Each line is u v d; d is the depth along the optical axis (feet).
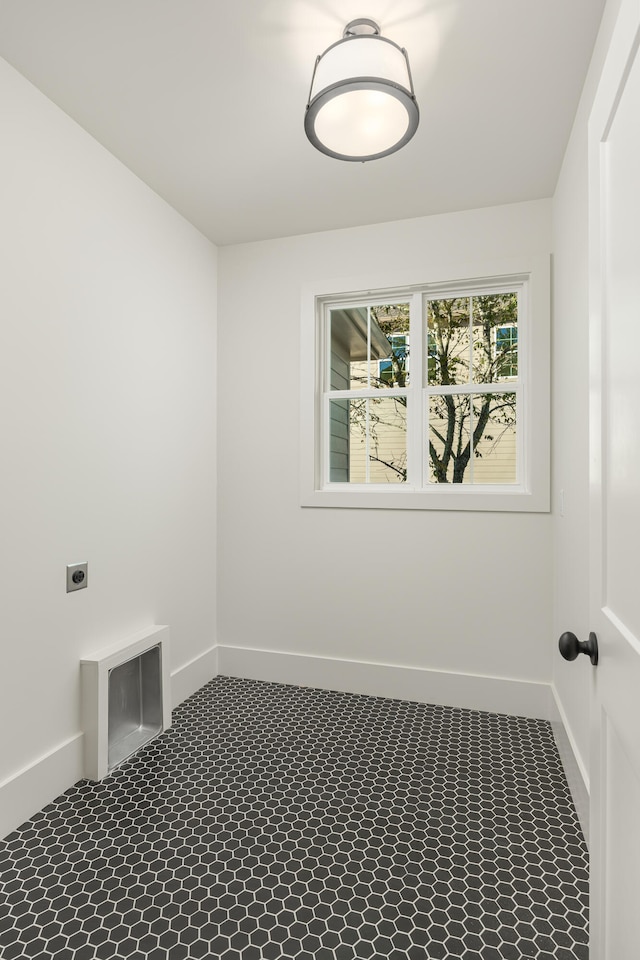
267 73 6.20
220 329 10.76
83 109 6.84
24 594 6.34
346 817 6.27
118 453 7.96
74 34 5.65
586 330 6.15
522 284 9.34
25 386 6.36
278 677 10.38
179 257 9.48
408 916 4.86
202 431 10.24
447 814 6.32
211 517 10.57
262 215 9.52
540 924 4.77
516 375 10.02
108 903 5.00
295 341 10.28
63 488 6.94
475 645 9.29
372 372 10.75
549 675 8.91
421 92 6.48
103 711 7.15
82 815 6.31
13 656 6.18
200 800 6.60
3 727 6.04
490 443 10.26
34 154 6.46
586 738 6.00
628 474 2.88
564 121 6.98
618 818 3.08
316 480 10.27
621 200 2.99
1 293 6.04
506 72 6.16
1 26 5.55
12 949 4.52
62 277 6.91
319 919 4.83
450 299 9.90
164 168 8.13
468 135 7.29
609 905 3.22
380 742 8.04
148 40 5.73
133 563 8.28
